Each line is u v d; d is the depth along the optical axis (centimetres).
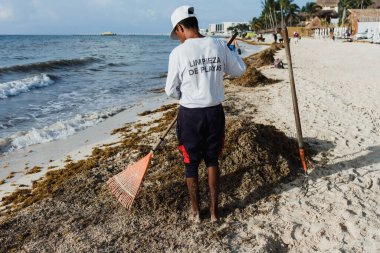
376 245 316
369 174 449
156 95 1187
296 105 408
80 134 713
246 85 1177
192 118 327
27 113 912
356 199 390
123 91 1285
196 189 353
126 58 3189
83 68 2195
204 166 439
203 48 321
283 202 390
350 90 1027
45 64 2102
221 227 348
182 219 363
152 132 676
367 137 591
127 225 354
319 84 1137
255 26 8012
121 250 319
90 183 441
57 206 395
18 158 586
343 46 3319
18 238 339
